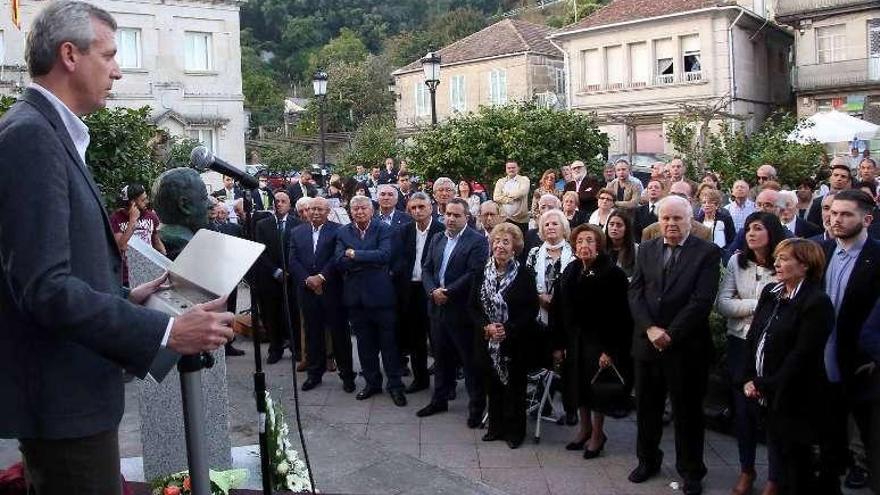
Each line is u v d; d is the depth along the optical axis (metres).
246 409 6.19
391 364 7.00
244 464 4.42
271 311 8.20
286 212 8.35
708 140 16.11
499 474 5.32
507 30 37.41
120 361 2.04
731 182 13.62
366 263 6.93
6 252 1.96
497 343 5.75
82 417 2.15
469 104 37.25
